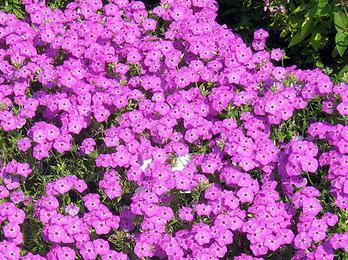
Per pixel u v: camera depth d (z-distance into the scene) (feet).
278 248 2.98
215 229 2.94
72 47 3.66
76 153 3.31
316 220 2.91
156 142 3.32
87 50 3.61
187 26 3.67
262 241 2.91
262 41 3.74
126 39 3.65
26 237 3.14
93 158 3.27
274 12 3.89
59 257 2.91
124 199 3.21
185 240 2.94
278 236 2.92
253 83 3.46
